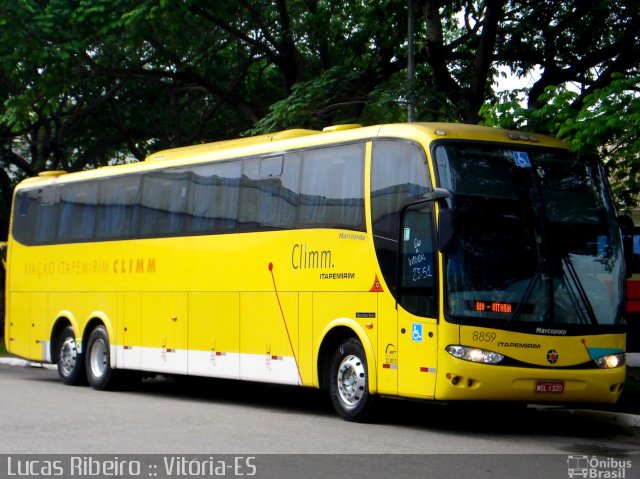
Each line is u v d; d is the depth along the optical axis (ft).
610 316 40.60
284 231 47.39
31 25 71.00
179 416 45.34
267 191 48.98
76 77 78.23
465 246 38.91
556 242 40.40
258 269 48.88
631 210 48.08
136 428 40.42
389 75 76.38
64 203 66.18
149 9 69.67
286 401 55.11
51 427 40.60
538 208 40.55
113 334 59.77
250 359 49.01
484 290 38.75
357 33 76.69
